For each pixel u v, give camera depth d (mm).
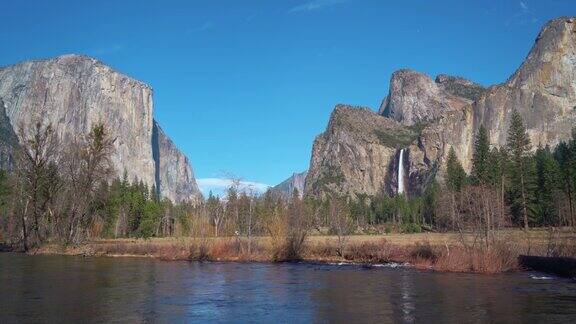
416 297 26328
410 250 52031
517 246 44656
